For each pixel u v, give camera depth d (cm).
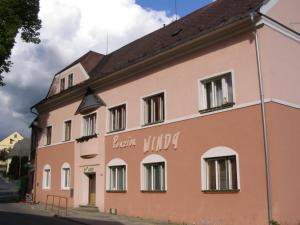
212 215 1678
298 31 1741
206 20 2019
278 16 1672
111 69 2423
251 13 1570
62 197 2586
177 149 1881
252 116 1571
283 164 1524
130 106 2216
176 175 1870
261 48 1582
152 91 2069
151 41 2486
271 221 1450
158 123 2008
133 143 2159
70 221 1953
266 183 1491
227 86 1712
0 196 3744
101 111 2450
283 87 1598
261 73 1565
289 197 1516
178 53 1922
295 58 1689
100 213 2280
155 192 1981
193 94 1833
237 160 1600
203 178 1736
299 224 1526
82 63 2875
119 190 2230
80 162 2612
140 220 1958
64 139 2867
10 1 2550
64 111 2898
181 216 1820
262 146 1520
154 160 2003
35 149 3325
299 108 1648
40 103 3147
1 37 2469
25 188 3478
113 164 2292
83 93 2658
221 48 1731
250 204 1537
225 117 1673
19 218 1973
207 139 1738
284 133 1556
